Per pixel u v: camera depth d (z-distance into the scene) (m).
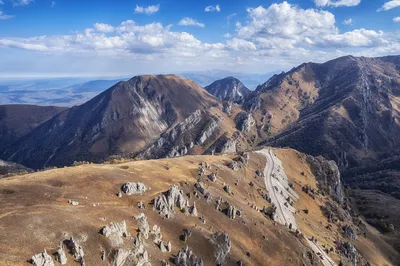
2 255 60.59
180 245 101.81
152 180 132.00
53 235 72.06
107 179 116.88
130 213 98.06
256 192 184.25
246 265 111.69
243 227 132.25
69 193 98.81
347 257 160.88
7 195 87.75
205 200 135.50
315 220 191.88
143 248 83.88
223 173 181.38
